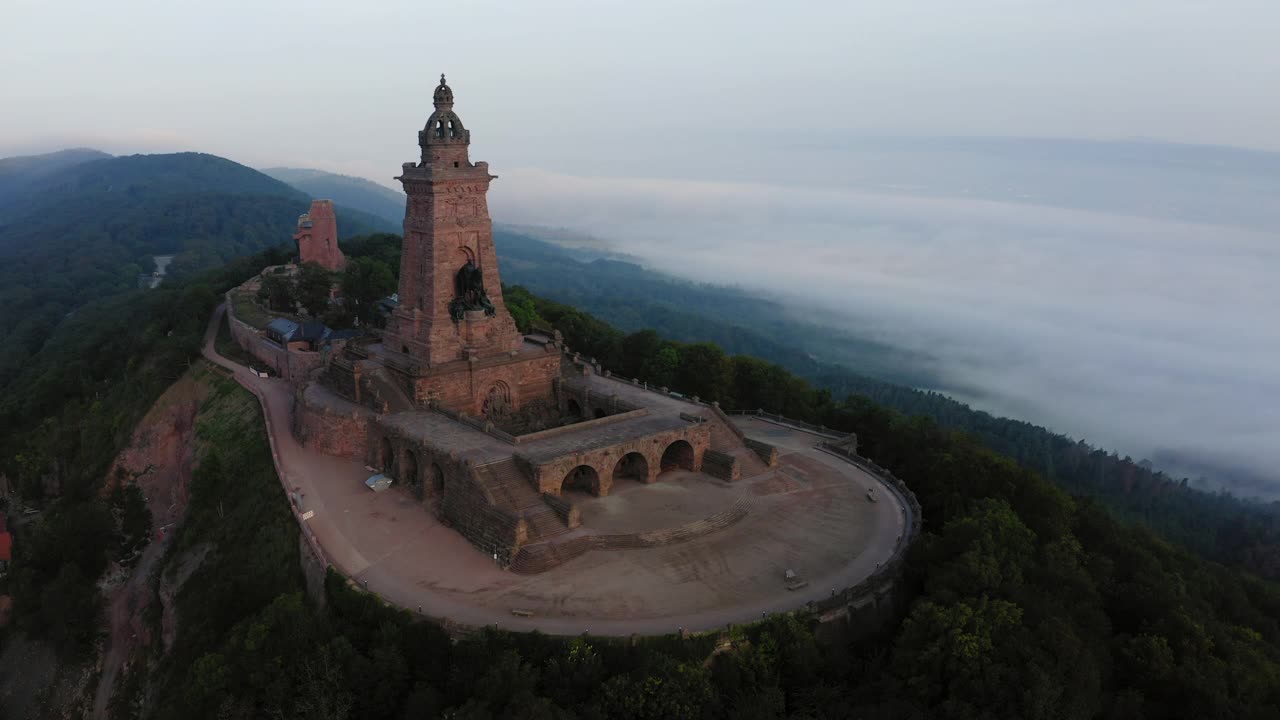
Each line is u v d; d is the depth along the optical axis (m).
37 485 144.50
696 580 70.88
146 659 85.12
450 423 93.75
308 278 166.00
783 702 58.12
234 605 76.94
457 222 99.50
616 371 143.12
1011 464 92.25
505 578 70.81
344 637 61.16
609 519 80.88
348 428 97.44
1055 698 56.53
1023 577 70.31
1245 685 63.28
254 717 59.34
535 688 56.47
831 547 78.25
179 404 135.12
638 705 54.72
